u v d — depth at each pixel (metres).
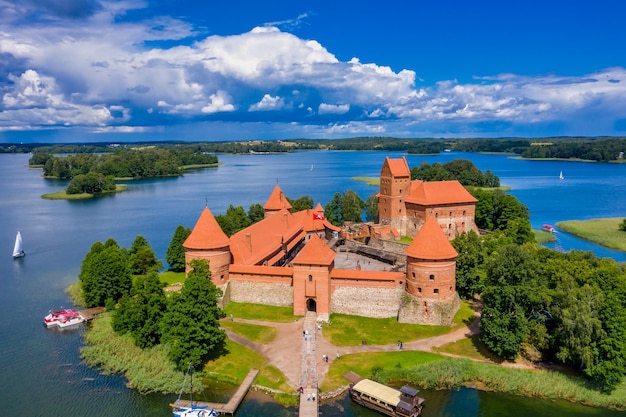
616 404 60.41
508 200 148.38
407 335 75.25
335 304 83.31
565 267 78.75
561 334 65.81
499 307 68.38
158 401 60.84
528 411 59.00
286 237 108.81
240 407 59.22
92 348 73.31
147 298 75.62
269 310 83.81
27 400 60.69
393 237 128.38
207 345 67.06
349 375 64.81
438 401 60.72
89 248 140.88
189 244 83.69
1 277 113.38
